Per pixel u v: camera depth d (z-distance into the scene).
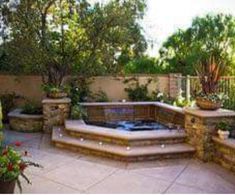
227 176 5.13
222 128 5.70
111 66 10.04
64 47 9.45
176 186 4.69
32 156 6.05
